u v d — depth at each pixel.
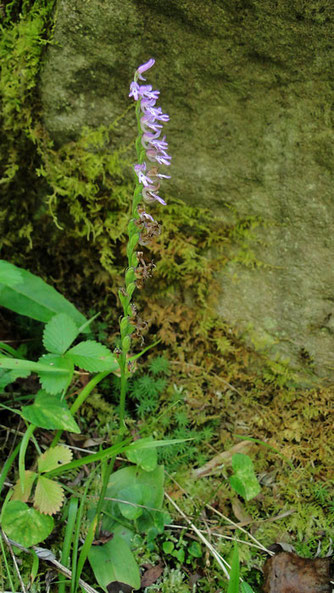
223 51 0.37
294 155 0.39
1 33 0.39
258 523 0.38
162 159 0.27
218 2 0.35
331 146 0.38
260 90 0.38
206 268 0.43
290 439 0.42
